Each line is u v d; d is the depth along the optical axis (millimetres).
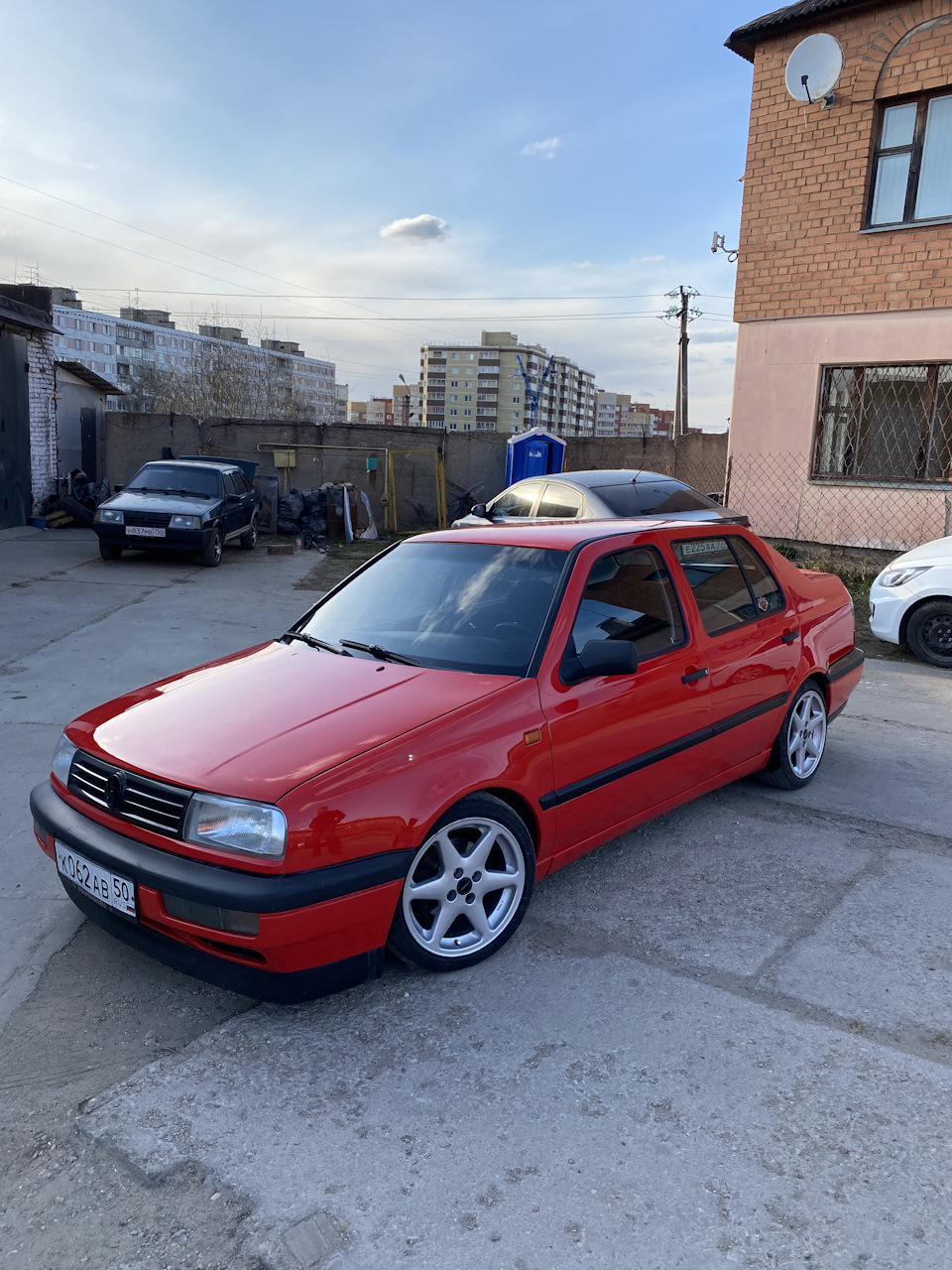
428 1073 2609
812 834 4328
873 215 11773
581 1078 2580
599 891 3727
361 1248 2018
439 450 20172
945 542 8523
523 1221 2086
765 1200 2143
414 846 2803
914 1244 2018
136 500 13188
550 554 3799
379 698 3174
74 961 3197
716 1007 2916
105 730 3193
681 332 41094
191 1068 2645
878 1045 2730
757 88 12539
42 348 16781
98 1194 2180
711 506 9875
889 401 11969
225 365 71750
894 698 6992
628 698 3574
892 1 11102
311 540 16625
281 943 2596
